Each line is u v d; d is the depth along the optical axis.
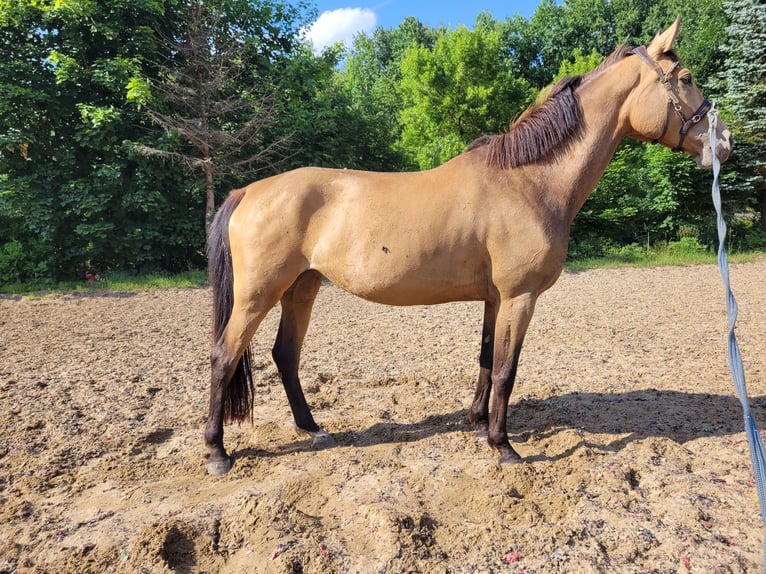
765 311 8.23
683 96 2.99
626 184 17.11
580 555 2.25
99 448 3.48
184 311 9.08
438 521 2.59
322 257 3.17
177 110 12.43
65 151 11.80
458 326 7.64
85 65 11.88
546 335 6.90
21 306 9.52
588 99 3.15
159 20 12.80
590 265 14.81
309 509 2.75
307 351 6.21
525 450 3.41
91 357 5.90
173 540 2.41
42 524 2.59
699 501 2.63
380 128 16.30
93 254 12.22
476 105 19.34
